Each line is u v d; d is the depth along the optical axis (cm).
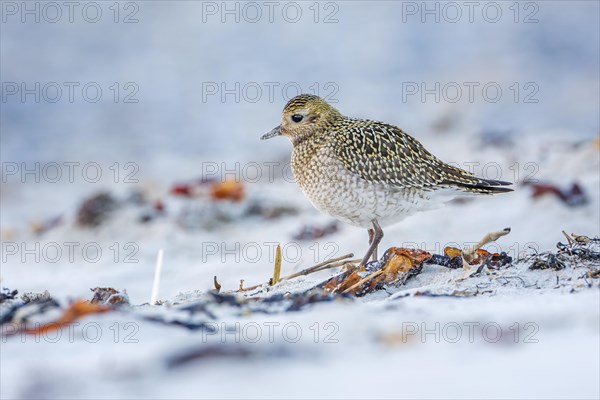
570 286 787
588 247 879
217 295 762
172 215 1470
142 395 512
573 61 2727
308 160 1062
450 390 516
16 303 796
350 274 904
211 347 591
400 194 1022
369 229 1051
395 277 876
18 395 524
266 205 1504
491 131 1847
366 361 570
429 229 1296
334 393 512
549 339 607
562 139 1714
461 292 784
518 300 730
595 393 506
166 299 1016
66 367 571
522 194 1392
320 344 612
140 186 1717
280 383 527
